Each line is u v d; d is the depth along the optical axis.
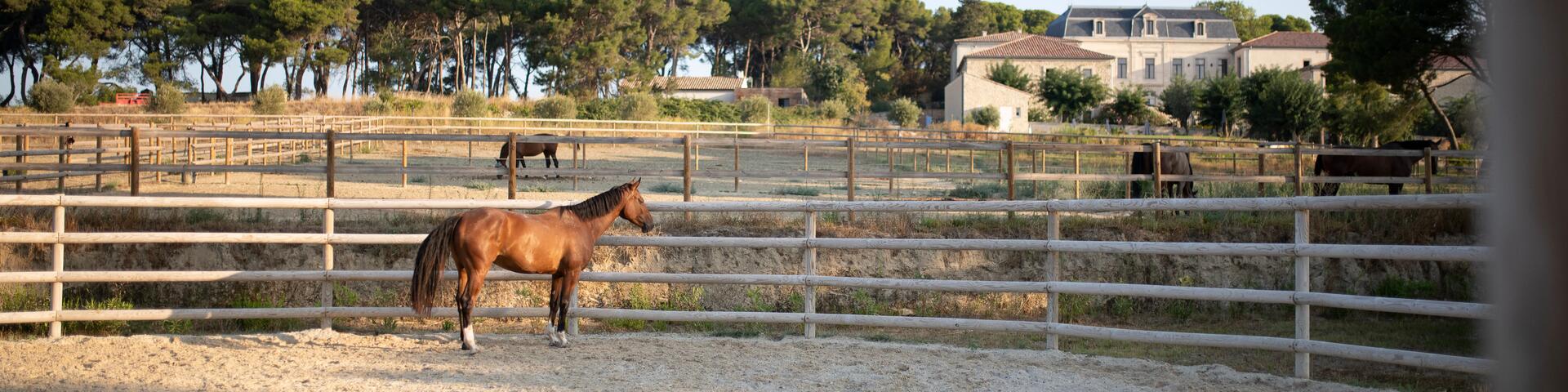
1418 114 27.92
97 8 56.47
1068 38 80.50
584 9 61.44
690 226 12.03
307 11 57.72
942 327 7.99
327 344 7.72
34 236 7.81
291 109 46.69
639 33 67.81
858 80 83.75
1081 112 63.53
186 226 11.29
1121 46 79.94
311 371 6.67
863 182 21.88
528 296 10.85
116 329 8.98
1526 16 1.14
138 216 11.26
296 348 7.52
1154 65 79.94
